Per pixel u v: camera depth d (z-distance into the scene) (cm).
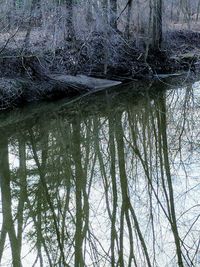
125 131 1357
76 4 1812
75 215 822
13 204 892
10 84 1535
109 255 683
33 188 962
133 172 1019
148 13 2100
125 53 2042
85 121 1457
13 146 1219
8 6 1584
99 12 1847
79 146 1218
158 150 1166
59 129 1366
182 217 780
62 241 733
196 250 674
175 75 2116
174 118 1489
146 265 646
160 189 909
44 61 1689
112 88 1878
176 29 2428
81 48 1869
